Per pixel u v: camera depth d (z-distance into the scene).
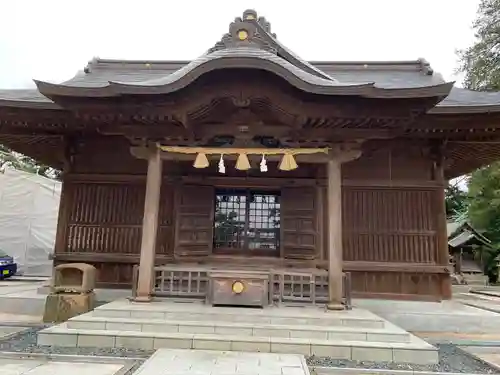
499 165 22.66
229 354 5.87
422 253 9.65
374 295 9.53
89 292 8.75
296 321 6.87
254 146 8.40
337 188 8.08
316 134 8.15
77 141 10.44
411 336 6.65
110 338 6.27
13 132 9.83
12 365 5.31
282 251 9.84
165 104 7.55
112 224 10.11
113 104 7.61
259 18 10.17
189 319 6.96
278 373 5.01
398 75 12.46
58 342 6.31
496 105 8.04
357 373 5.36
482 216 26.12
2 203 23.38
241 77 7.42
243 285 7.67
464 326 8.73
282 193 10.09
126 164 10.38
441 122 8.63
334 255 7.81
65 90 7.30
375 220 9.83
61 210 10.14
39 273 22.70
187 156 8.45
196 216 10.04
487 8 24.06
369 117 7.58
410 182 9.85
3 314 9.35
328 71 12.68
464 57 25.00
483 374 5.47
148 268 8.00
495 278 25.69
